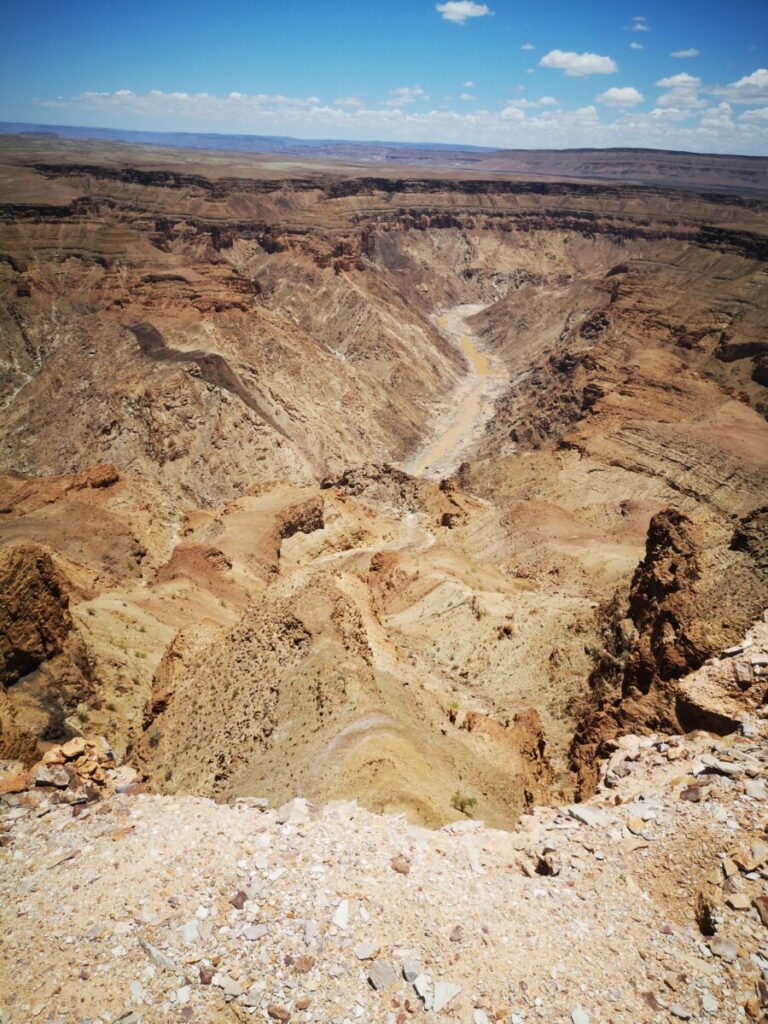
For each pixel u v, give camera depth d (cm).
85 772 1579
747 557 3203
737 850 1254
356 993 1052
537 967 1105
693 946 1135
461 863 1364
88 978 1041
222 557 6350
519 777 2808
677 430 11106
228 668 2959
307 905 1195
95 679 3169
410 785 1997
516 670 4262
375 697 2494
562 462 11581
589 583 6147
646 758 1744
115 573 6044
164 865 1277
